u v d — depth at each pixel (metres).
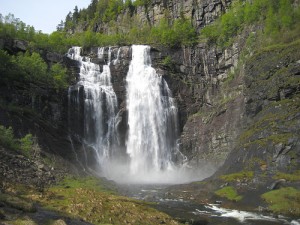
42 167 43.12
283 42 64.62
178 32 90.94
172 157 76.50
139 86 83.06
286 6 70.38
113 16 128.75
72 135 67.56
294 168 42.41
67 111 68.69
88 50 87.69
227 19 86.50
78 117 70.50
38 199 30.67
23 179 37.00
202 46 88.25
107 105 76.69
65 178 44.38
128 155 75.69
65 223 23.73
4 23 78.88
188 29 93.38
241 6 89.25
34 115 59.91
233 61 80.12
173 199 41.94
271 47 60.78
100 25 131.12
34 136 54.38
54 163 49.72
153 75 83.25
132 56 84.81
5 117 52.44
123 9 127.56
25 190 33.22
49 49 79.69
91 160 67.69
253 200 38.25
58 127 65.31
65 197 33.16
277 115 51.00
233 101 70.81
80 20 142.75
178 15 108.56
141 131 79.38
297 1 70.69
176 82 83.19
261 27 74.00
